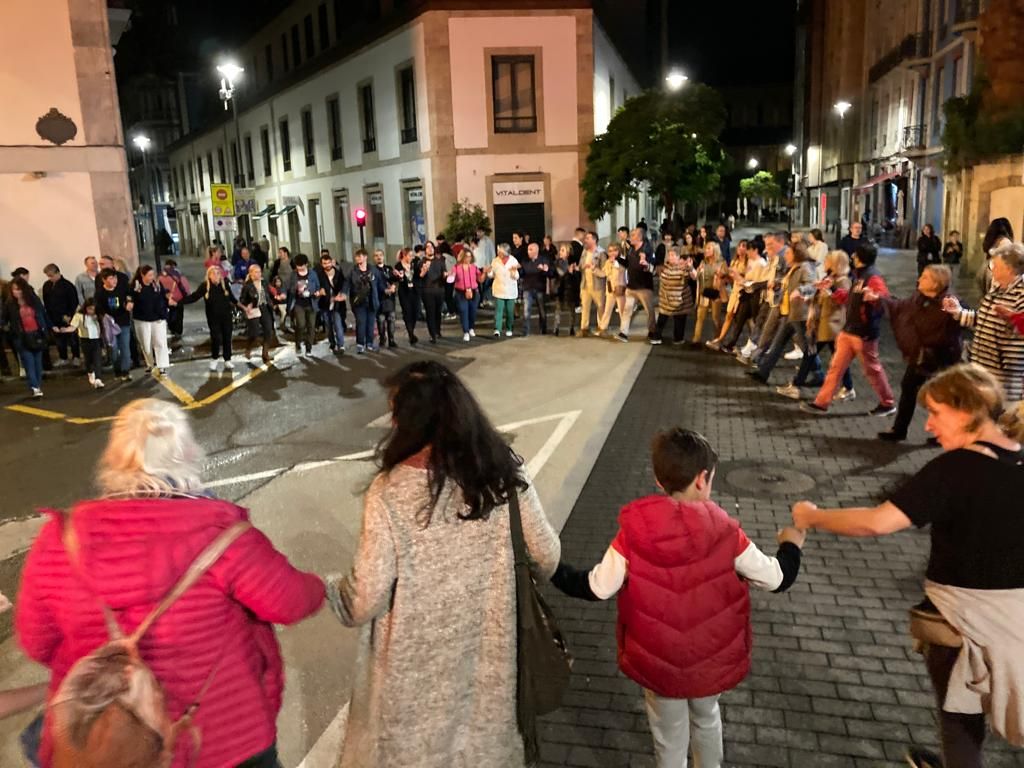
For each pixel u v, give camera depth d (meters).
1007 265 5.83
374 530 2.38
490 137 26.97
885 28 44.69
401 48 27.95
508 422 9.17
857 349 8.62
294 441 8.88
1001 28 21.86
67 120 15.17
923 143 37.06
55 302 13.91
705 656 2.82
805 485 6.73
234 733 2.21
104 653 2.04
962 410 2.79
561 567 2.92
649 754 3.60
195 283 34.41
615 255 14.66
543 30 26.48
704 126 25.75
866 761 3.50
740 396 9.97
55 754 1.94
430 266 15.02
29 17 14.74
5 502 7.41
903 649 4.31
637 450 7.90
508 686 2.49
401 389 2.46
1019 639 2.67
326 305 14.30
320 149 36.22
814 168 64.44
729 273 12.77
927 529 5.76
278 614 2.27
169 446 2.31
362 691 2.53
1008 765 3.41
